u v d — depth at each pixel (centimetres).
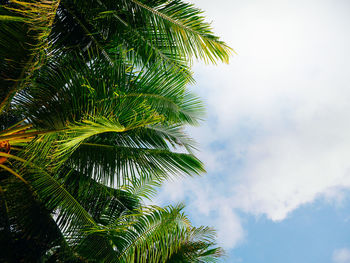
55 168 273
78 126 206
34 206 284
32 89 232
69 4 328
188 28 351
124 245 324
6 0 229
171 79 303
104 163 347
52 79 240
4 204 280
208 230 351
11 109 262
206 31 347
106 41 354
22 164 283
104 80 247
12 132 270
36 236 275
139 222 332
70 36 326
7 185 288
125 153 362
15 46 204
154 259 304
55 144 233
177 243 326
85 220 291
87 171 341
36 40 204
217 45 350
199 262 329
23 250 267
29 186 291
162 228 327
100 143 361
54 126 219
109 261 294
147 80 282
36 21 182
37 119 221
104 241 304
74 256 283
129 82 271
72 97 234
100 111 222
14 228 272
